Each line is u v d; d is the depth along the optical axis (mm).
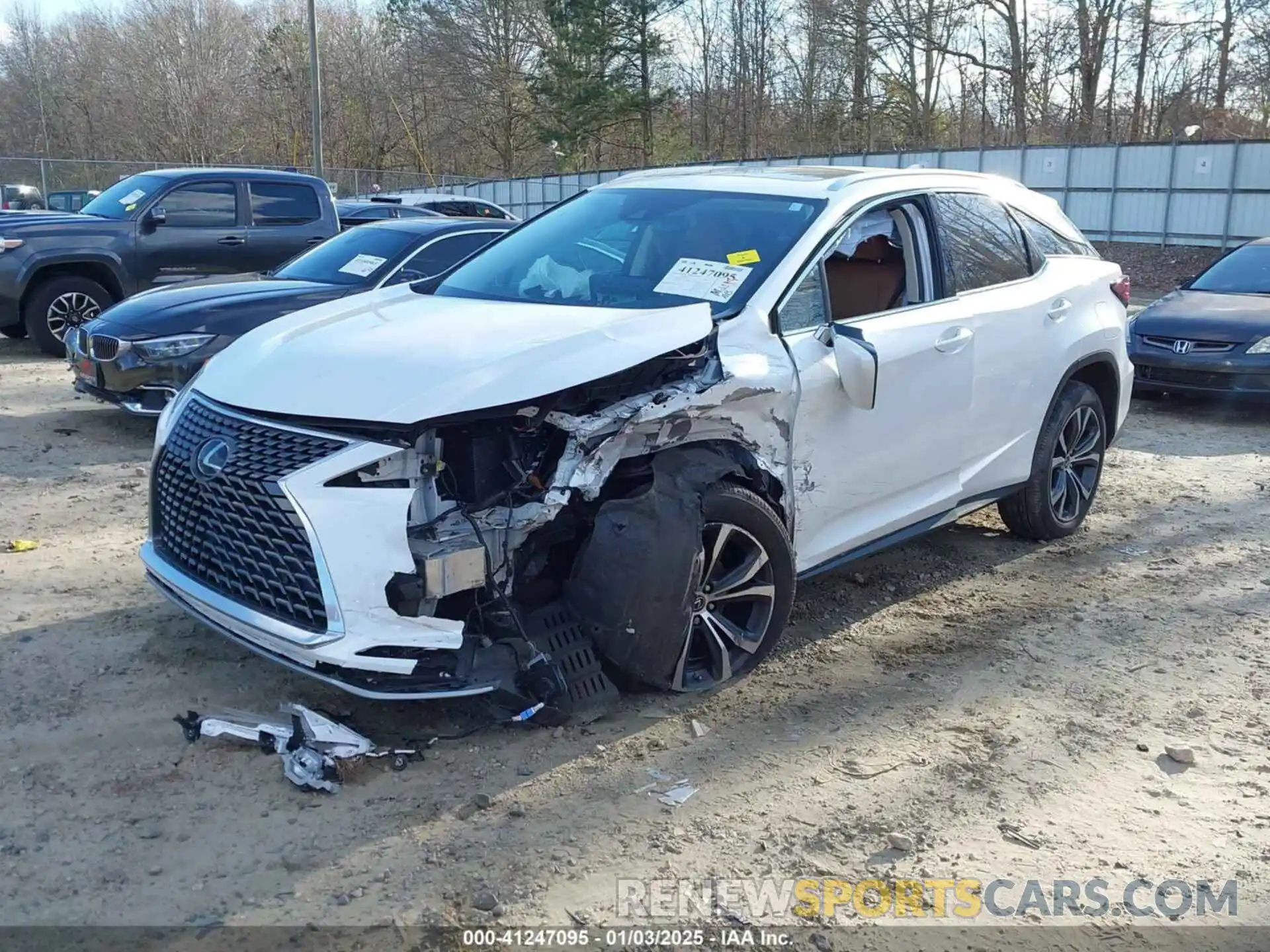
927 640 4879
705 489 3939
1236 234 27234
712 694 4258
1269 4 37094
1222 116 37344
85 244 11141
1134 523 6656
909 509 4980
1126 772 3816
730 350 4082
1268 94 37750
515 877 3125
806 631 4941
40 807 3381
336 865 3150
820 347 4398
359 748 3656
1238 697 4398
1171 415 9961
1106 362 6215
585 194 5543
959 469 5242
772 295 4328
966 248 5371
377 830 3320
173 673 4258
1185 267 26344
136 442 7918
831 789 3639
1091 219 29953
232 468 3566
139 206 11523
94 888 3025
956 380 5055
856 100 46875
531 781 3611
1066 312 5875
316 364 3814
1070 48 40625
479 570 3572
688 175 5391
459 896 3035
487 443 3662
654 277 4578
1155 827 3488
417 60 54688
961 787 3674
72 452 7586
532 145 53000
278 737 3709
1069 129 41906
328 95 55750
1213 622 5148
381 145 56469
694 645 4195
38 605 4891
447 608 3713
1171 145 28047
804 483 4379
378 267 8219
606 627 3773
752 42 51750
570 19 47500
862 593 5426
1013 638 4922
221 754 3703
